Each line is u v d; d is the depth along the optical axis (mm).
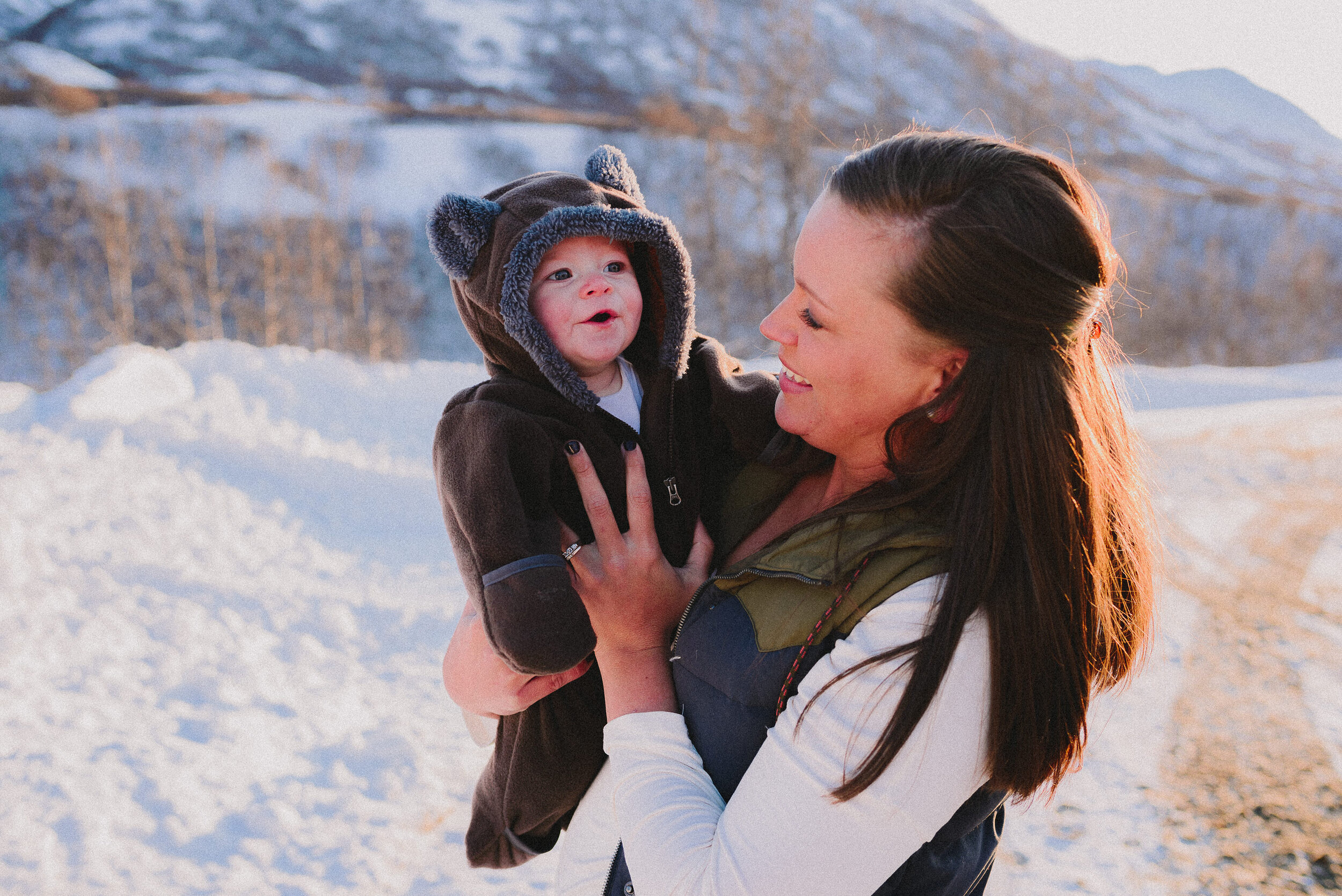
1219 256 45906
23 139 36062
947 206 1005
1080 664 1031
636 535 1298
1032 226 983
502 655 1246
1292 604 6496
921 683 956
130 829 2945
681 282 1468
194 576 5070
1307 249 48062
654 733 1180
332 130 44938
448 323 32531
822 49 67062
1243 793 3836
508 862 1659
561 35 72750
